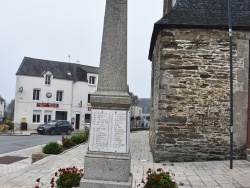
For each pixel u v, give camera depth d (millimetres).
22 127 39125
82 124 43969
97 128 6223
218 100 11258
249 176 8938
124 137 6188
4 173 10320
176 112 11266
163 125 11250
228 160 11164
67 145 16281
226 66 11312
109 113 6230
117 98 6188
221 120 11242
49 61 43438
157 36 12633
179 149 11188
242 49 11312
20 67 40844
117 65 6371
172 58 11359
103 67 6391
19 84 40062
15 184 7906
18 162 12695
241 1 12008
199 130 11234
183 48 11367
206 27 11281
